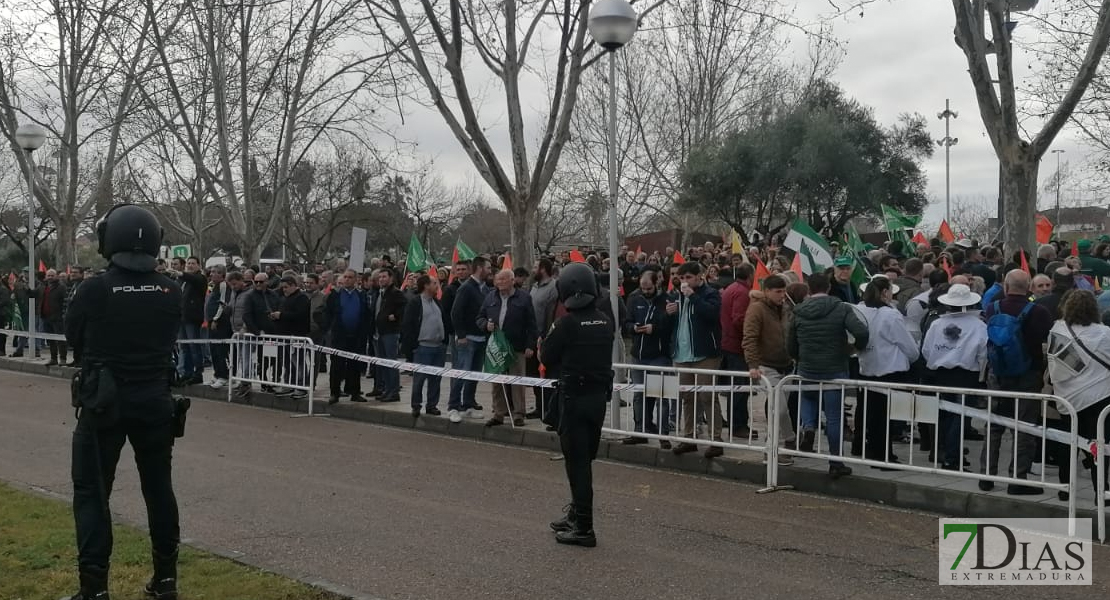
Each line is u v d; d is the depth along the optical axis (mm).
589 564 6406
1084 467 8672
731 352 10234
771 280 9672
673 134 31734
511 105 14945
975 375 8695
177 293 5457
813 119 30234
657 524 7602
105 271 5285
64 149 28469
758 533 7336
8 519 7082
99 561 5133
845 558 6641
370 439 11836
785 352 9734
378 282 14914
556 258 17719
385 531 7250
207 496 8438
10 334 22125
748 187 30750
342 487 8883
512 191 15031
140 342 5223
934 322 8898
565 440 6906
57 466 9711
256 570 5941
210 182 21625
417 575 6113
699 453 9977
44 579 5629
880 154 32625
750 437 9234
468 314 12477
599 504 8328
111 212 5305
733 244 16594
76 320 5105
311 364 13953
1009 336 8273
